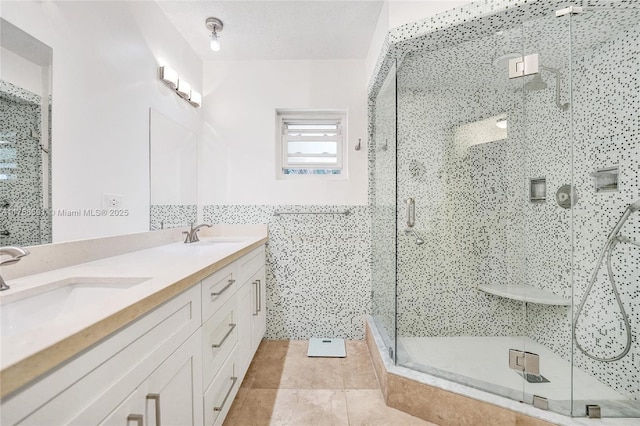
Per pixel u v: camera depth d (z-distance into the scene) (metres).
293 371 1.86
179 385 0.89
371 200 2.34
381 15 1.76
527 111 1.83
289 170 2.47
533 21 1.36
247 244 1.70
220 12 1.80
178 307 0.89
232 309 1.41
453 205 1.95
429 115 1.93
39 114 1.01
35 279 0.87
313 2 1.71
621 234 1.45
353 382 1.74
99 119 1.29
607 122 1.49
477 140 1.96
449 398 1.36
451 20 1.40
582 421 1.16
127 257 1.28
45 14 1.04
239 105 2.36
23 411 0.43
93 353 0.56
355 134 2.34
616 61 1.45
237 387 1.47
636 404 1.27
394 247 1.89
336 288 2.34
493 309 1.92
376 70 1.96
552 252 1.72
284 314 2.35
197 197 2.28
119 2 1.42
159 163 1.78
